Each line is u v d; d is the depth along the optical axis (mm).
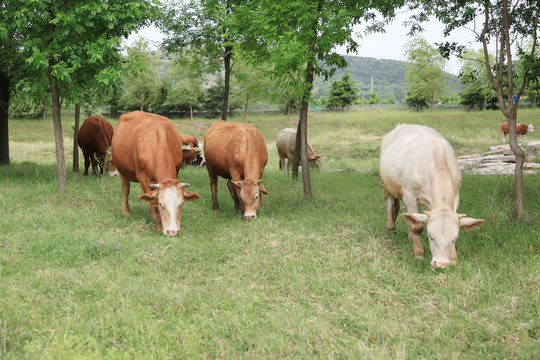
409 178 6102
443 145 6008
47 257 5812
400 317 4402
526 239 6266
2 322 4043
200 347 3861
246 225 7719
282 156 16422
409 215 5562
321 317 4430
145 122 7816
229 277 5484
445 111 46656
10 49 11734
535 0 7875
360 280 5238
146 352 3705
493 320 4203
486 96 44469
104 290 4887
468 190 10102
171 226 6852
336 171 15820
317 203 9398
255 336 4051
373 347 3865
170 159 7512
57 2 8406
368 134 33656
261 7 9250
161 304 4652
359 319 4375
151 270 5645
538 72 7129
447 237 5258
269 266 5785
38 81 8992
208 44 14281
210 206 9422
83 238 6520
